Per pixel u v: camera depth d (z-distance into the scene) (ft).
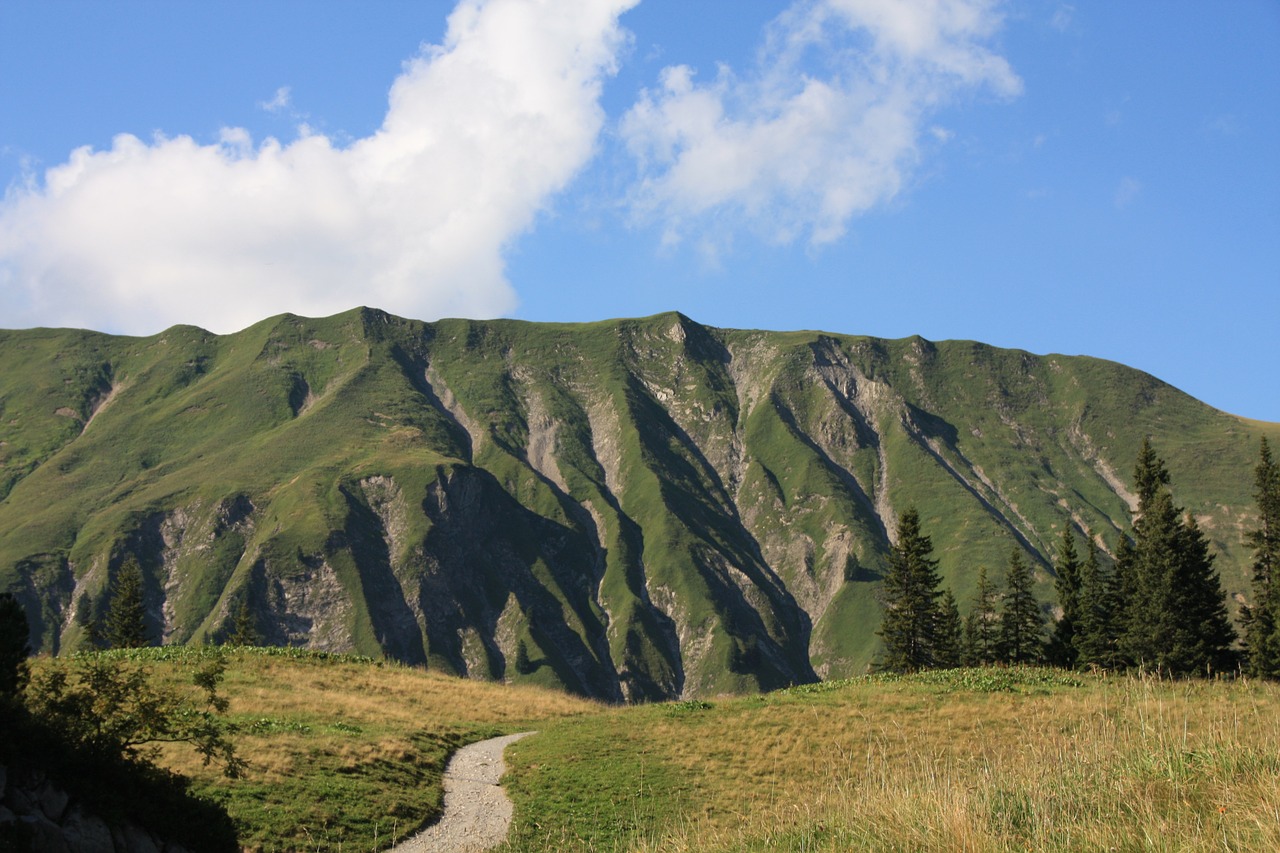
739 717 159.33
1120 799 54.49
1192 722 74.28
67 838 63.00
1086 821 50.72
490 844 102.42
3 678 72.90
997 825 53.26
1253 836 44.70
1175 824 48.21
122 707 78.48
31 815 61.52
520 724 170.40
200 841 74.08
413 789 118.73
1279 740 60.03
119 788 70.23
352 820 104.27
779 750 138.92
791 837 64.39
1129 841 46.85
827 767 127.85
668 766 133.69
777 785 123.44
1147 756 60.59
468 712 174.40
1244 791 51.19
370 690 178.50
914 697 165.58
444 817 112.37
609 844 99.91
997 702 156.25
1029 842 48.83
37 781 64.28
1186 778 56.24
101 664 78.74
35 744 66.23
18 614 76.48
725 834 77.20
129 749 75.46
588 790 122.72
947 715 150.71
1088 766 62.39
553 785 125.18
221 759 113.39
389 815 107.86
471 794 122.21
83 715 72.95
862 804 63.52
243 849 91.40
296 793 107.96
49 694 75.31
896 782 67.92
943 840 51.39
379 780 118.83
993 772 66.80
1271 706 90.38
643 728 156.25
